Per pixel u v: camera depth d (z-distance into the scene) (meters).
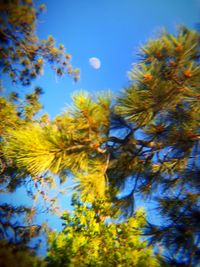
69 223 3.99
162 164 4.23
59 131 3.09
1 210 5.54
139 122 3.60
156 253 3.69
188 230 3.71
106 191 3.85
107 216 4.05
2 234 4.52
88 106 2.92
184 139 3.94
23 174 5.65
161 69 3.62
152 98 3.47
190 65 3.31
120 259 3.60
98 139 3.13
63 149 3.00
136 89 3.51
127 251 3.67
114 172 3.95
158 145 3.98
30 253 2.62
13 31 5.74
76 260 3.37
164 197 4.23
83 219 3.87
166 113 3.84
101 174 3.19
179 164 4.35
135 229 4.01
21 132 3.04
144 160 4.14
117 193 3.99
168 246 3.83
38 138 3.00
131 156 3.90
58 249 3.35
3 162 5.96
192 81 3.41
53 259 3.22
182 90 3.53
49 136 3.02
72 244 3.46
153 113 3.72
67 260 3.29
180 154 4.24
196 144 4.03
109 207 4.00
